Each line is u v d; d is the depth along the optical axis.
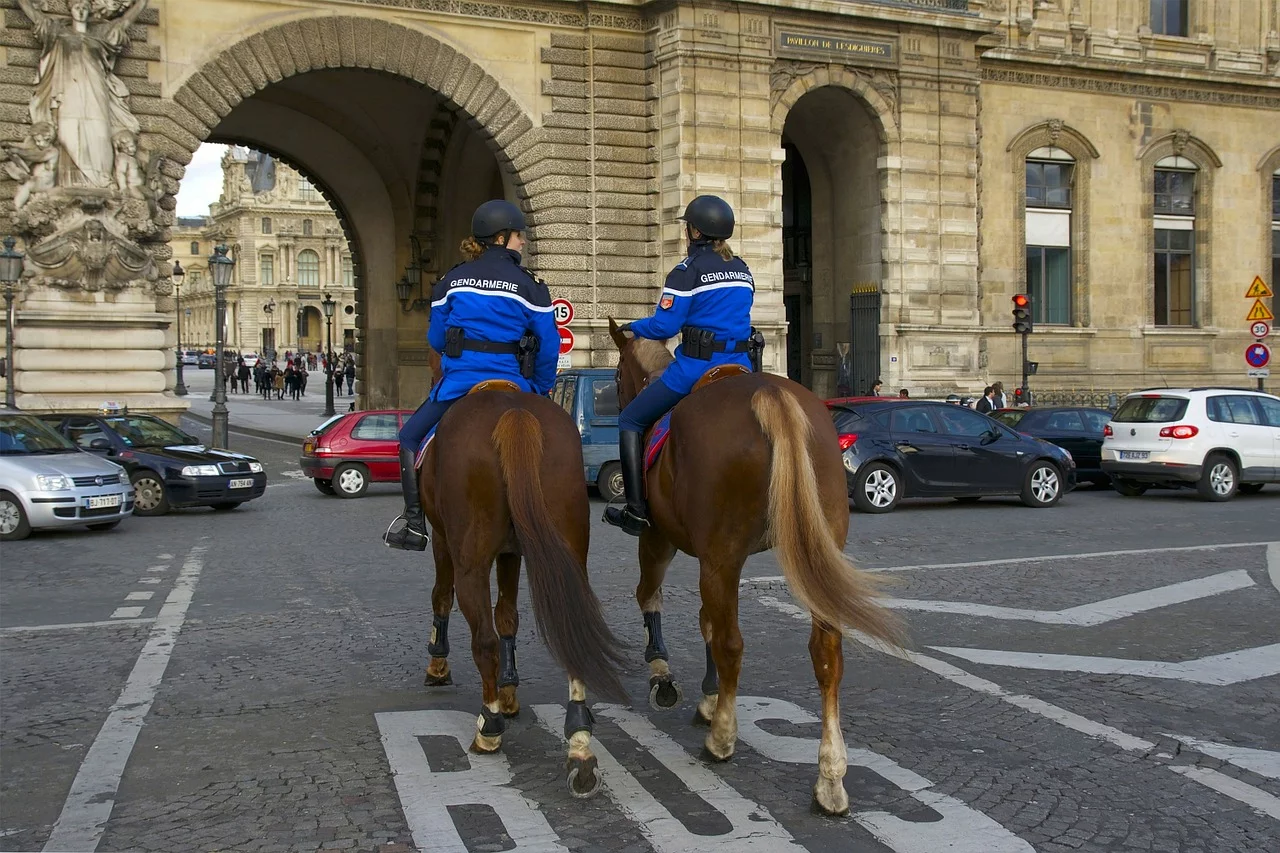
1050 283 43.56
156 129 30.95
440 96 34.56
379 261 46.62
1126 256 44.22
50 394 29.70
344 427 27.25
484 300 8.91
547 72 34.88
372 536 20.33
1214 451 25.70
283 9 32.12
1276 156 46.72
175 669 11.18
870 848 6.76
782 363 36.12
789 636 12.43
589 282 35.34
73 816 7.43
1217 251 45.88
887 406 23.91
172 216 31.27
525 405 8.18
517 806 7.49
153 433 25.16
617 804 7.50
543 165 34.81
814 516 7.02
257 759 8.52
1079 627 12.73
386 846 6.89
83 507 20.08
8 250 28.70
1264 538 19.62
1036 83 42.50
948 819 7.18
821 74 36.88
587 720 7.52
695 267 8.73
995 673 10.82
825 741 7.22
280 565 17.23
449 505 8.07
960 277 39.06
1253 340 46.44
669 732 9.05
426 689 10.45
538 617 7.47
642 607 9.62
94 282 30.00
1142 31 44.00
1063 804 7.45
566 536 7.95
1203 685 10.40
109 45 30.05
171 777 8.15
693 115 34.94
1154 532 20.38
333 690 10.41
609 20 35.25
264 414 58.91
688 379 8.70
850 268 40.06
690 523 7.71
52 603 14.54
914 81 38.16
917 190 38.38
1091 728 9.10
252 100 41.78
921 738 8.85
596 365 35.22
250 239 167.75
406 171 45.69
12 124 29.59
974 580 15.47
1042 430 29.09
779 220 36.06
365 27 32.94
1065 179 43.72
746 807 7.41
